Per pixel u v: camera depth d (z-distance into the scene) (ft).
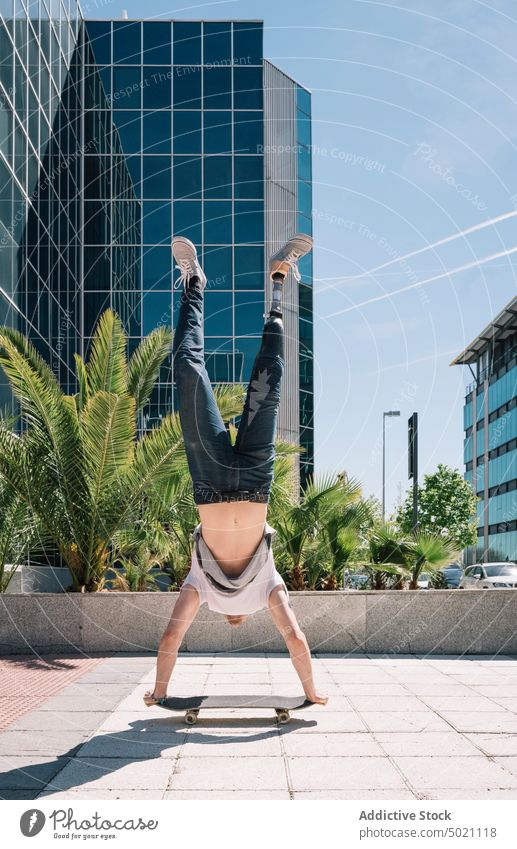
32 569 50.06
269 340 18.44
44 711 20.93
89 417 32.73
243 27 74.59
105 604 33.45
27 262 53.21
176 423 33.83
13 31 50.93
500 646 33.71
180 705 19.34
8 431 35.96
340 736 18.21
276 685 25.02
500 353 134.51
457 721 19.76
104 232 71.31
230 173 73.15
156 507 36.27
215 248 72.13
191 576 20.17
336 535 37.37
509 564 79.51
